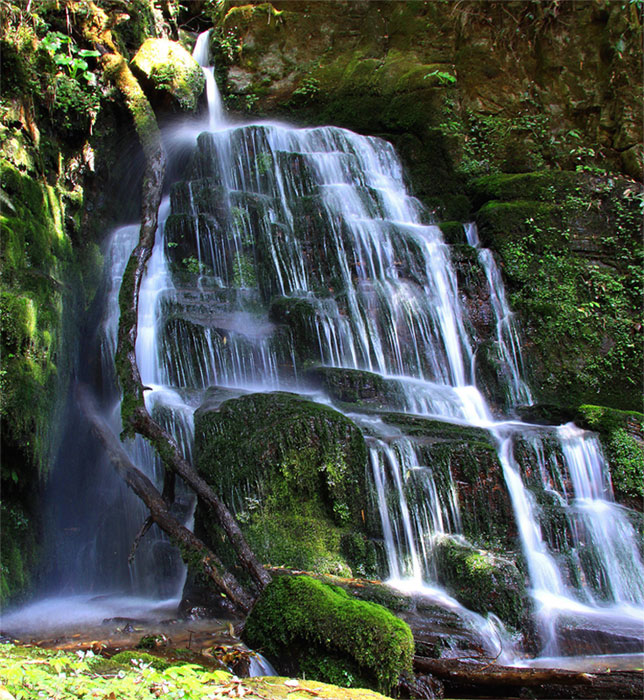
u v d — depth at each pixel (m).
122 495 7.07
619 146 11.84
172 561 6.57
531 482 7.12
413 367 9.23
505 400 9.06
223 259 9.72
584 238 10.74
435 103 12.73
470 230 11.13
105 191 10.80
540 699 4.29
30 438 6.20
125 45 12.40
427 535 6.22
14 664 3.02
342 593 4.45
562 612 5.74
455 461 6.54
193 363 8.07
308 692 3.30
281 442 6.22
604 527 6.70
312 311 8.72
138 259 8.14
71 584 6.96
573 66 12.55
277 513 6.11
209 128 13.86
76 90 9.77
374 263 9.88
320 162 11.33
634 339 10.11
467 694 4.33
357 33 14.64
